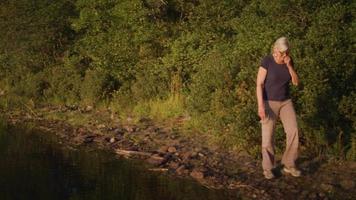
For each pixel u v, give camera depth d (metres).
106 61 14.30
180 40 13.28
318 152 8.73
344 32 9.34
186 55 13.05
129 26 14.43
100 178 8.20
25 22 16.62
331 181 7.72
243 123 8.94
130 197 7.34
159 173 8.45
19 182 8.00
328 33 9.30
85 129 11.65
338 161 8.45
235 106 9.33
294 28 9.92
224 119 9.41
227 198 7.25
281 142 8.73
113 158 9.38
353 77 9.13
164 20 14.48
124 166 8.86
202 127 10.30
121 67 14.23
